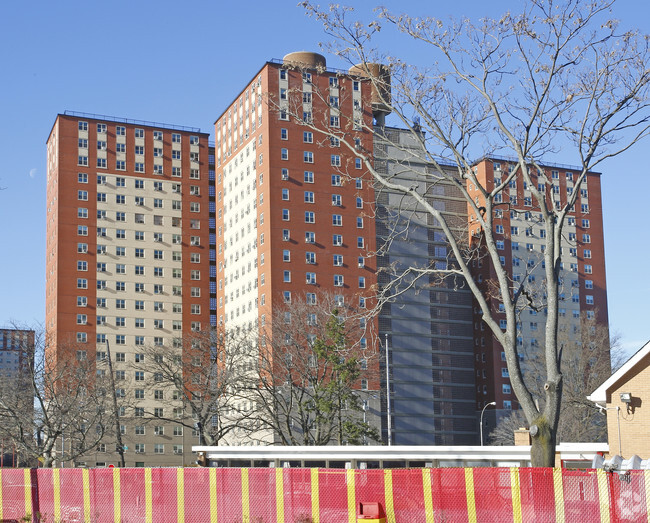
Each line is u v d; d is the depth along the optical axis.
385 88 27.67
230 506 27.27
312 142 134.88
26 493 31.33
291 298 126.38
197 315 155.00
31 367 85.38
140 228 153.62
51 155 156.50
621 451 35.81
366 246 136.75
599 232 162.88
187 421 140.75
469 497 23.97
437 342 148.62
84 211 149.75
